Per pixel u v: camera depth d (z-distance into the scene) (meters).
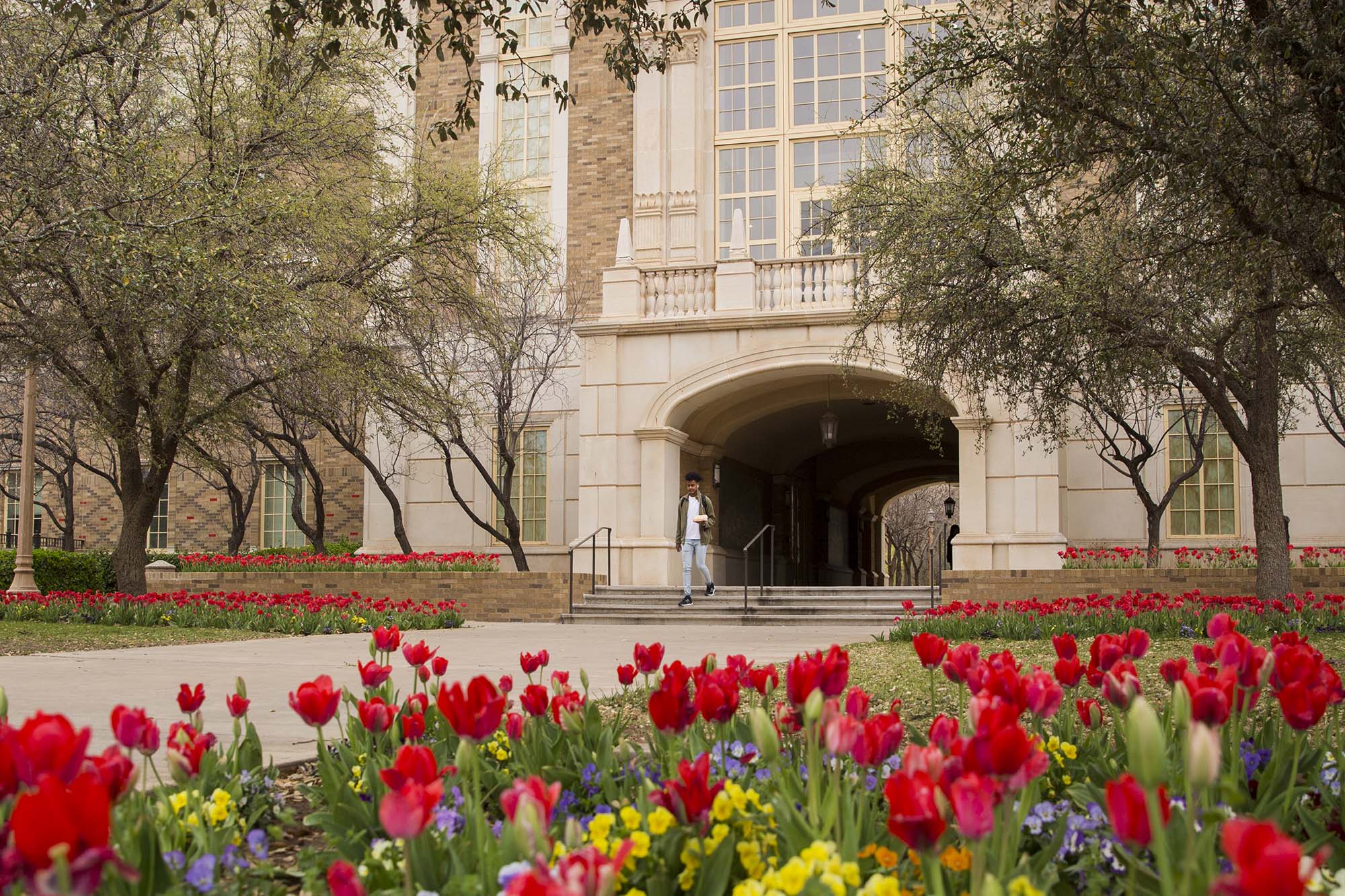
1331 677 3.41
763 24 25.30
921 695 7.65
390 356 18.48
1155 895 2.46
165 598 17.11
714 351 20.67
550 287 24.39
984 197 10.95
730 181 25.06
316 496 24.81
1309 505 20.50
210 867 2.51
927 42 10.51
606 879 1.70
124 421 17.70
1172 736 3.56
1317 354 14.98
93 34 14.23
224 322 14.40
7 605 17.28
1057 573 17.62
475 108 26.45
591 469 21.00
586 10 11.11
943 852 2.43
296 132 17.45
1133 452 19.39
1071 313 12.38
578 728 3.67
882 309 16.20
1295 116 9.05
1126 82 9.20
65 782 2.14
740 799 2.73
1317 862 2.18
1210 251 10.02
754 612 18.67
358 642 13.54
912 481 37.12
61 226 12.52
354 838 3.01
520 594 19.70
